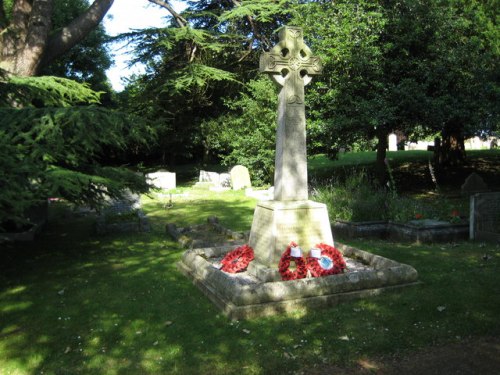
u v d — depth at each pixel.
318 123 15.62
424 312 5.30
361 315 5.27
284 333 4.86
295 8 17.09
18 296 6.35
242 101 21.58
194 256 7.41
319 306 5.55
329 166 25.34
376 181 13.84
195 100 25.66
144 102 24.67
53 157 7.86
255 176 21.45
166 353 4.50
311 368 4.17
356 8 15.40
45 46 15.62
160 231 11.52
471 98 14.80
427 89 15.20
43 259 8.51
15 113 8.20
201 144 28.83
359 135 15.75
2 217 6.09
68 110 8.05
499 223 9.23
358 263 7.34
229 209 15.25
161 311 5.61
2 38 15.31
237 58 25.84
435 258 7.61
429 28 15.16
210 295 6.00
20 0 15.64
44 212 11.98
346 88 15.39
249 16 23.73
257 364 4.24
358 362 4.26
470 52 14.80
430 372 4.05
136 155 32.19
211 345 4.64
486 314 5.19
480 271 6.71
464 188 15.49
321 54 15.35
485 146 34.94
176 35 21.27
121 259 8.46
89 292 6.46
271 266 6.62
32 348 4.67
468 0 15.59
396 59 15.27
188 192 20.17
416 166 22.72
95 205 9.00
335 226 10.38
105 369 4.22
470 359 4.26
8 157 6.64
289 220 6.75
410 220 9.87
